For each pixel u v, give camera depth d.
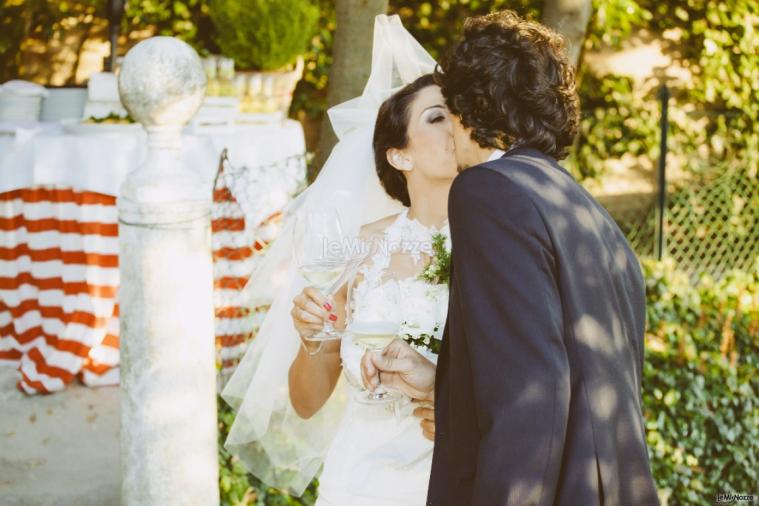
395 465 1.95
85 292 3.88
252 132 4.30
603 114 6.47
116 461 3.32
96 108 4.16
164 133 2.04
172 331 2.05
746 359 4.25
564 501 1.41
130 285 2.04
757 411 4.10
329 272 1.92
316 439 2.38
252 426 2.36
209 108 4.21
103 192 3.76
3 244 3.96
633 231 6.50
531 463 1.36
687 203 6.57
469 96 1.62
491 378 1.40
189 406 2.09
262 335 2.37
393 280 2.00
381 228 2.16
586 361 1.45
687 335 4.10
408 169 2.07
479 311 1.44
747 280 5.43
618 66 6.59
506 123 1.61
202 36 6.12
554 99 1.62
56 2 5.94
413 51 2.33
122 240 2.05
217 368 3.17
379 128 2.09
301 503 2.98
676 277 4.71
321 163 3.96
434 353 1.92
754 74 6.62
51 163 3.78
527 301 1.40
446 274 1.96
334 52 3.91
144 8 6.00
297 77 5.66
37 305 4.00
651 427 3.87
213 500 2.17
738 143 6.67
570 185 1.58
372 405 1.97
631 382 1.53
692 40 6.62
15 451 3.36
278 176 4.00
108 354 3.95
